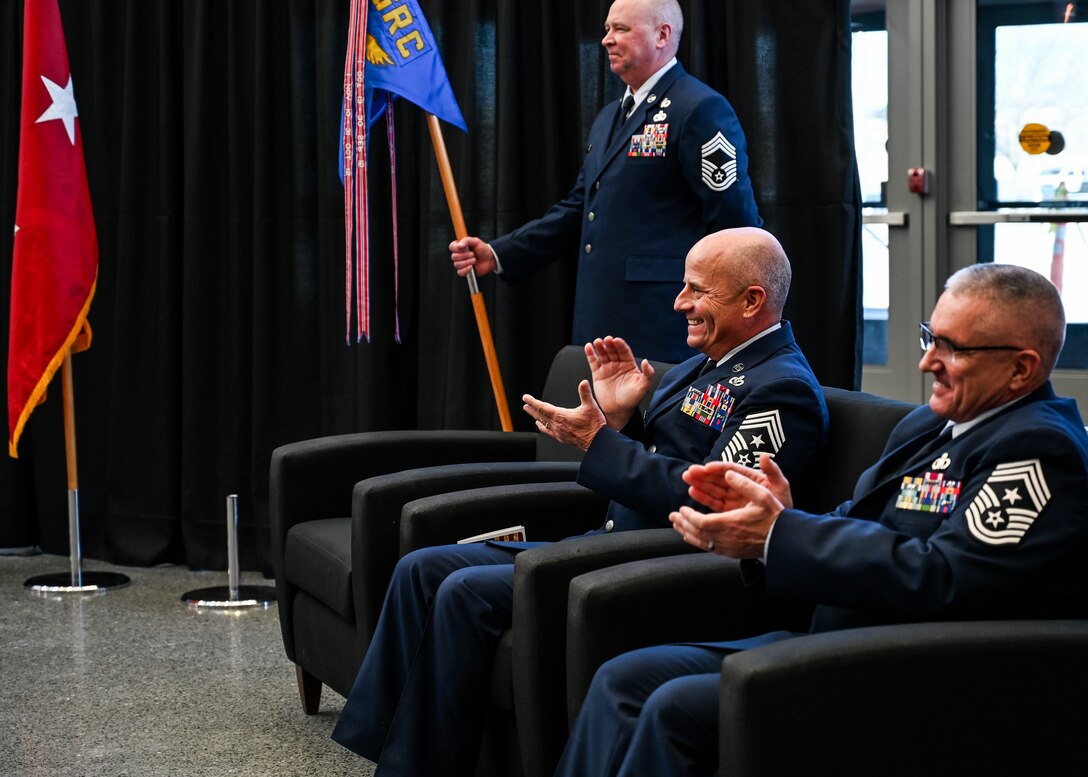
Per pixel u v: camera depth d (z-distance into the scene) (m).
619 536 2.26
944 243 3.93
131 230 4.64
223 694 3.36
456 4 4.24
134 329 4.68
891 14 3.89
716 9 3.86
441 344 4.29
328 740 3.04
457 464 3.18
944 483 1.86
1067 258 3.81
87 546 4.85
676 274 3.41
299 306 4.49
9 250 4.78
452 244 3.73
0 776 2.79
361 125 3.85
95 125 4.71
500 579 2.42
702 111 3.34
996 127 3.85
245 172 4.51
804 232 3.76
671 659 1.97
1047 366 1.83
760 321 2.43
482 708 2.39
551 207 4.08
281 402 4.55
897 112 3.92
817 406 2.33
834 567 1.78
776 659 1.63
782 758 1.63
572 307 4.16
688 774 1.78
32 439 4.88
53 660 3.64
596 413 2.39
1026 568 1.70
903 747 1.66
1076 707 1.68
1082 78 3.74
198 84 4.51
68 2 4.72
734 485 1.85
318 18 4.34
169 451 4.68
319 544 3.02
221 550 4.66
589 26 4.02
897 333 3.99
